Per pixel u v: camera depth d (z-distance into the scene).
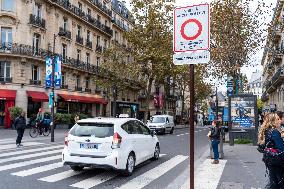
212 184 8.49
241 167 11.22
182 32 4.86
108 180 9.13
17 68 33.75
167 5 38.62
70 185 8.39
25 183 8.48
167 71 39.66
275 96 50.25
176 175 9.92
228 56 22.58
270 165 6.00
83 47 44.50
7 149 15.70
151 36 39.38
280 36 41.72
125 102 56.03
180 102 86.81
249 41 22.56
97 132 9.69
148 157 11.88
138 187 8.31
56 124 33.00
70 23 41.59
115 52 41.41
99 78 44.56
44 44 37.00
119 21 57.19
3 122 33.56
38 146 17.20
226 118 38.91
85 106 45.16
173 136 28.27
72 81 41.41
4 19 33.41
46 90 36.72
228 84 22.84
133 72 39.38
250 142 20.09
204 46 4.74
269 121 6.29
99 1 49.25
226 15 22.38
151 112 65.50
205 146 19.22
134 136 10.58
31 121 31.34
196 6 4.79
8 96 32.50
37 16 35.91
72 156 9.68
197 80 54.69
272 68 52.25
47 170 10.32
